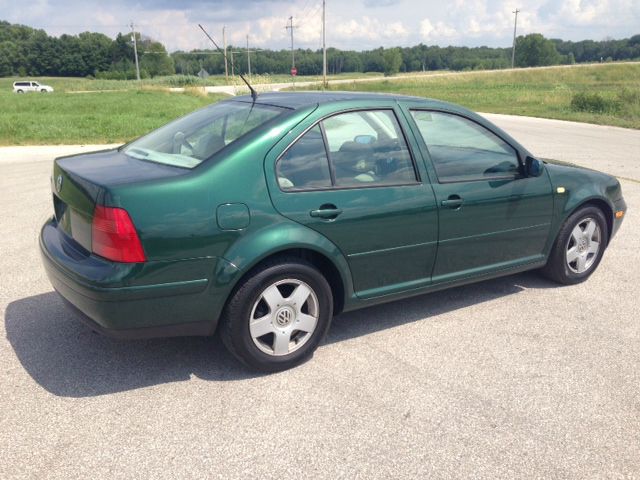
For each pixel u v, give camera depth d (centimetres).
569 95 4053
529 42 14825
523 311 447
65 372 341
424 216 382
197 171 315
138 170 328
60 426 288
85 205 306
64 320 412
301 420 298
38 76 13075
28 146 1484
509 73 8269
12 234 624
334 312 382
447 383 338
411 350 380
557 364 364
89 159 371
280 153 334
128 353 367
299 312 346
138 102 2964
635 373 355
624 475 263
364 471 260
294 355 349
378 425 295
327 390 328
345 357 369
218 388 328
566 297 477
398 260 381
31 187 882
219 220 310
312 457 269
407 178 380
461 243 409
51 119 1997
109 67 13162
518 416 306
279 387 330
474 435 289
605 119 2481
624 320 433
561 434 292
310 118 349
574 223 480
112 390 323
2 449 269
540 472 263
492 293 485
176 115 2355
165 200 300
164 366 352
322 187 345
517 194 432
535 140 1656
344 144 359
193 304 312
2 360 354
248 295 322
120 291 293
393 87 6519
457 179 403
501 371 354
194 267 307
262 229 322
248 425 293
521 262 457
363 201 356
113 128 1822
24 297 452
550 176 461
